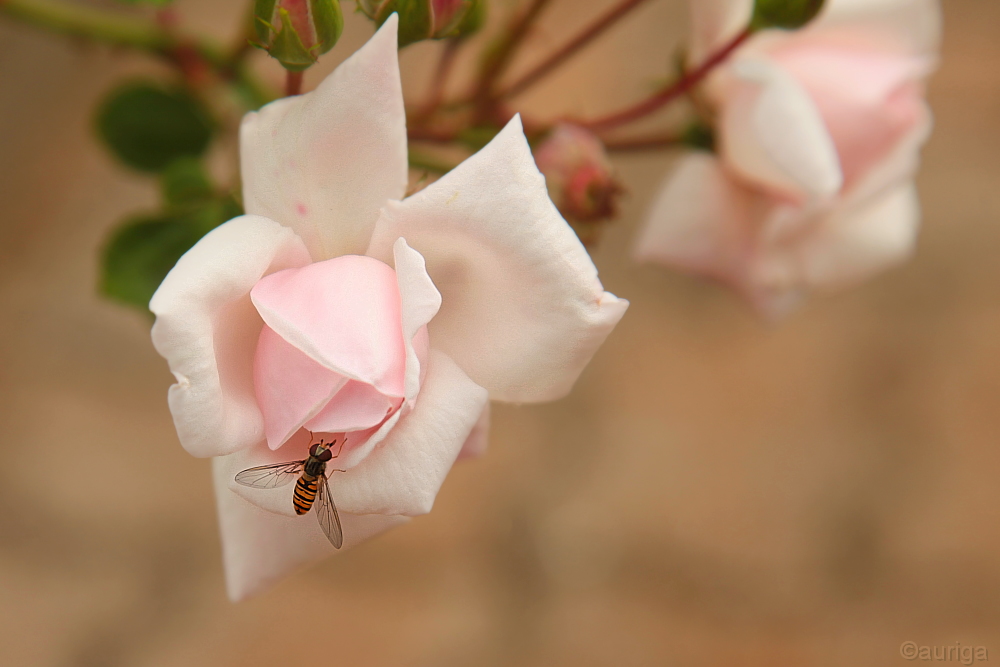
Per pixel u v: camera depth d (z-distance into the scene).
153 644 0.85
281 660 0.86
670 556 0.91
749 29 0.47
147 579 0.87
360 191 0.41
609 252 0.94
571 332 0.41
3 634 0.83
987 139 0.99
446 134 0.49
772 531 0.92
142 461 0.88
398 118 0.41
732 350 0.95
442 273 0.42
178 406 0.40
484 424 0.42
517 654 0.89
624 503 0.92
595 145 0.48
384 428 0.40
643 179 0.94
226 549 0.43
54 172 0.90
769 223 0.50
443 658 0.88
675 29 0.95
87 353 0.89
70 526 0.86
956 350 0.95
